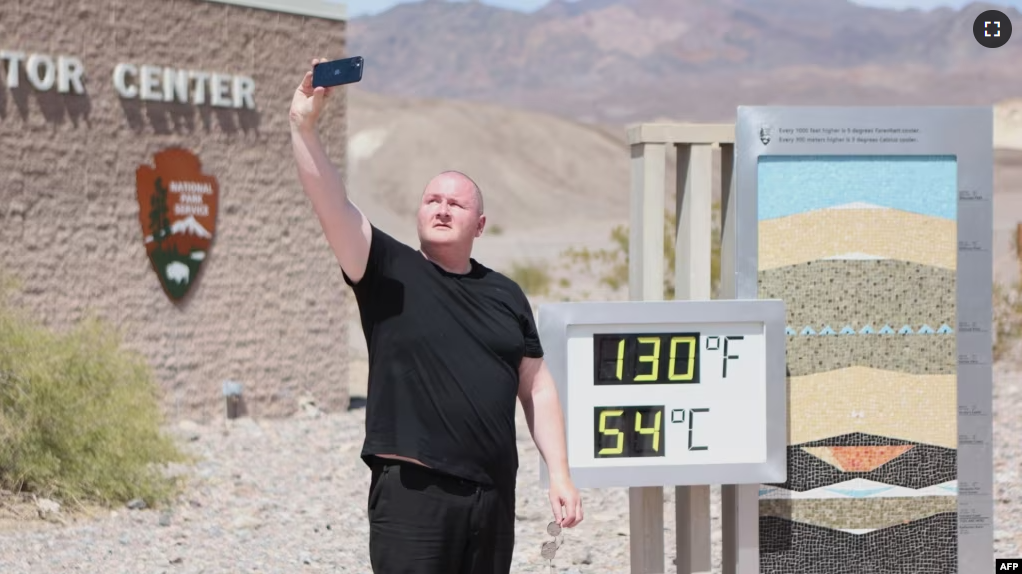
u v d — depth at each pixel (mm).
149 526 8141
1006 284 21766
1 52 11180
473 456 4098
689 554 5805
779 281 5609
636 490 5750
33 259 11422
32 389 8484
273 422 12977
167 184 12484
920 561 5746
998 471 10109
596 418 5379
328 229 4066
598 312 5340
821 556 5699
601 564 7484
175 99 12602
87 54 11867
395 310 4109
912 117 5617
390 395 4105
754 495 5602
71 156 11727
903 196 5664
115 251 12070
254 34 13359
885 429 5699
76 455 8617
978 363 5730
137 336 12211
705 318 5402
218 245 13000
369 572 7203
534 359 4434
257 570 7129
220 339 12984
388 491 4082
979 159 5664
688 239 5766
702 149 5727
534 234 77562
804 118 5562
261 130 13438
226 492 9406
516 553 7742
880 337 5680
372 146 121500
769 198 5594
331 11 14125
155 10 12422
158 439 9430
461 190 4203
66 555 7203
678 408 5426
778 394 5449
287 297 13648
